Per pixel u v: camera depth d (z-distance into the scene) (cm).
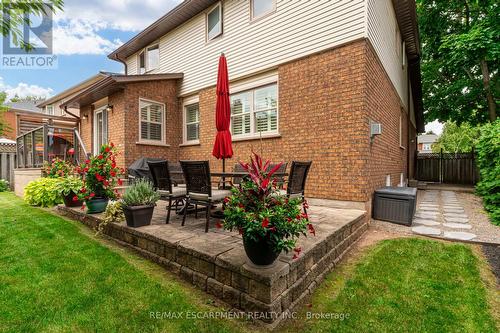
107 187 466
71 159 839
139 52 1084
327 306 228
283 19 607
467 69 1219
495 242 375
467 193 988
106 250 336
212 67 782
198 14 827
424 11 1240
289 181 366
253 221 206
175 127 893
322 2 540
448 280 269
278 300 204
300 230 225
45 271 275
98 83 747
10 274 267
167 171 387
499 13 921
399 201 491
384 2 642
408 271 290
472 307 223
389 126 720
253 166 236
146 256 318
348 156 502
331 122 527
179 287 252
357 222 413
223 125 471
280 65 614
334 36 522
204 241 289
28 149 848
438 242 385
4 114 1950
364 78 484
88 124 947
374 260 321
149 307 216
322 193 537
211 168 792
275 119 642
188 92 859
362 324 202
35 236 386
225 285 230
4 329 186
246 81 698
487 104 1245
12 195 864
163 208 520
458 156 1376
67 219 496
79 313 206
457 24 1230
